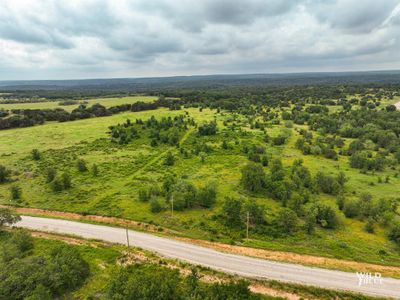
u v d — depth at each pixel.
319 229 50.19
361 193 63.88
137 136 111.38
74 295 34.22
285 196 59.09
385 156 92.06
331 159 90.50
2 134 112.00
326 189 65.56
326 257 42.59
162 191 62.19
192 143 105.81
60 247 41.19
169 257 41.75
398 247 45.44
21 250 42.16
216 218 52.81
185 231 49.00
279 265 40.47
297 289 35.84
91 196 61.88
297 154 94.12
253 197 62.28
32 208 57.25
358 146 98.31
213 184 62.53
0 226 48.31
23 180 70.12
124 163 83.56
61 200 60.06
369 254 43.50
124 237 47.19
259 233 48.41
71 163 82.25
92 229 49.59
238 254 42.88
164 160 86.56
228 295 31.16
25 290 32.62
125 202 59.00
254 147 95.44
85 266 38.44
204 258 41.75
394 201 61.16
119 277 34.09
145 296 30.59
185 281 36.25
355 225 51.91
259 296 33.69
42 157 86.62
